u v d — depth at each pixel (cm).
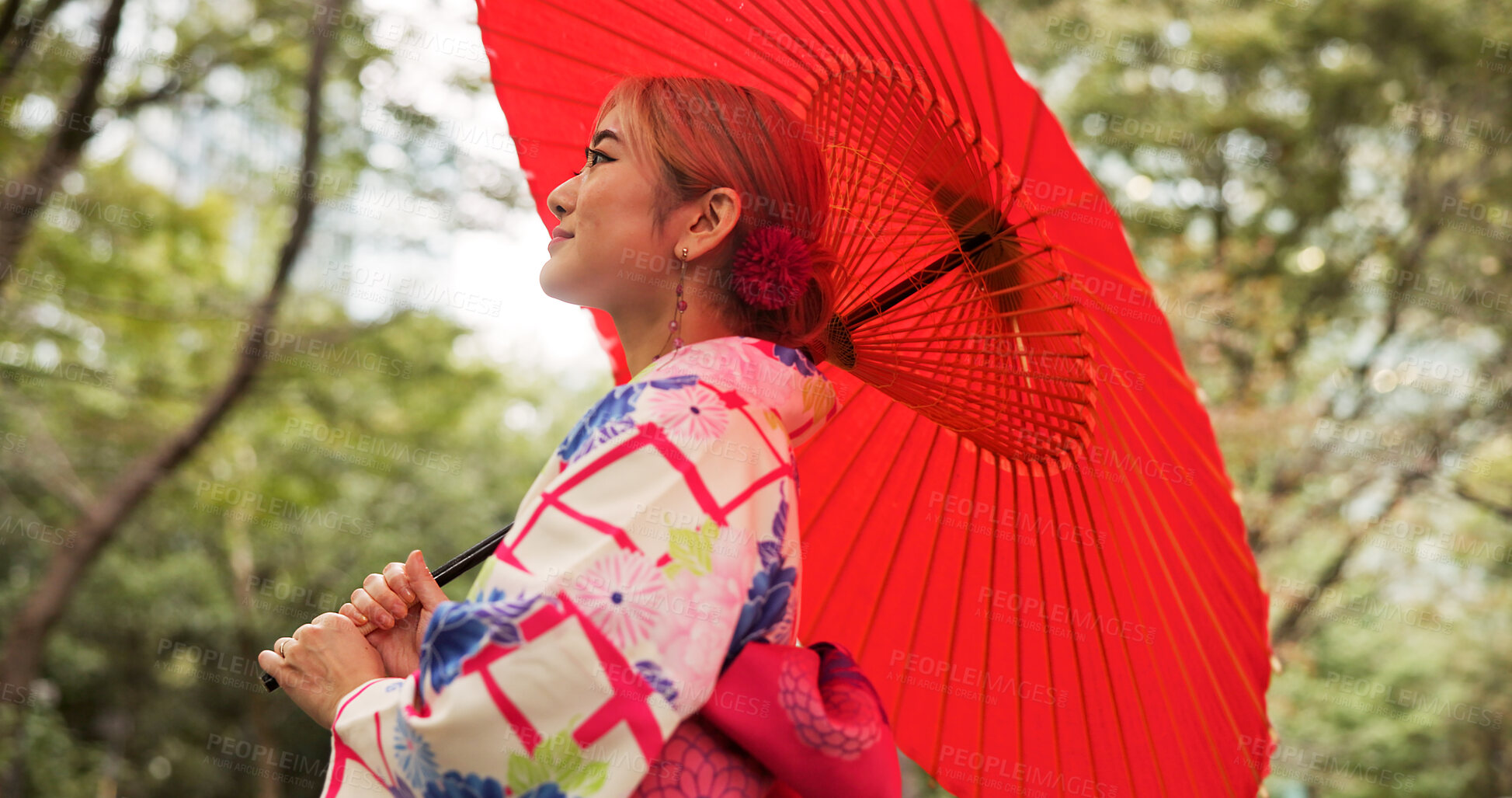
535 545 108
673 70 172
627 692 101
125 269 998
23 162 848
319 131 938
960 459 174
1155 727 166
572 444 116
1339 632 1487
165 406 1084
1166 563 158
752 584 112
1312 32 1253
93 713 1708
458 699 101
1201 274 1281
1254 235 1338
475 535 1691
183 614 1543
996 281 155
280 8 938
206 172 1019
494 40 184
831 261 140
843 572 180
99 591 1489
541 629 102
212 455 1116
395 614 129
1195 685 159
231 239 1108
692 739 110
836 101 158
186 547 1562
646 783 107
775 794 116
